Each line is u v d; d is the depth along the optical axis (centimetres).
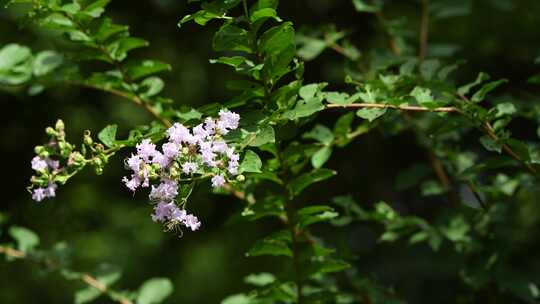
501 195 267
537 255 298
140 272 603
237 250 599
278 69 192
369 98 199
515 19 489
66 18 226
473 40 506
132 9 520
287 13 527
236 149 176
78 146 554
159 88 254
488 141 209
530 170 226
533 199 349
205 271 598
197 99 557
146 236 615
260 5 187
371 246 504
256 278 293
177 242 615
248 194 254
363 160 537
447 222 272
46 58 260
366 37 515
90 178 593
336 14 523
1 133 555
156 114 252
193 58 553
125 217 614
